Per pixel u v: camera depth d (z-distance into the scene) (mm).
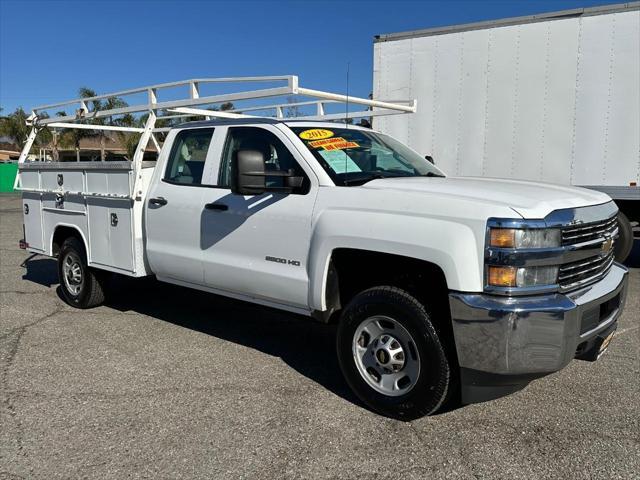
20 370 4629
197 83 4934
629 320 6055
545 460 3283
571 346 3311
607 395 4160
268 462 3258
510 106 8750
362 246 3746
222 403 4016
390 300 3660
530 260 3232
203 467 3209
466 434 3580
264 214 4379
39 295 7281
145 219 5438
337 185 4078
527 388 4281
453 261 3344
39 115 7348
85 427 3662
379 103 5930
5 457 3312
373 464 3238
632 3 7754
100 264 5961
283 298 4348
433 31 9320
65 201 6367
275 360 4887
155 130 5531
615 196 8125
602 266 3855
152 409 3916
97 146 34969
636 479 3088
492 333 3242
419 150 9648
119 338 5465
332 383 4391
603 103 8078
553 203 3490
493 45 8797
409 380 3699
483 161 9070
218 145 4922
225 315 6320
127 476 3121
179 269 5137
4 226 16141
